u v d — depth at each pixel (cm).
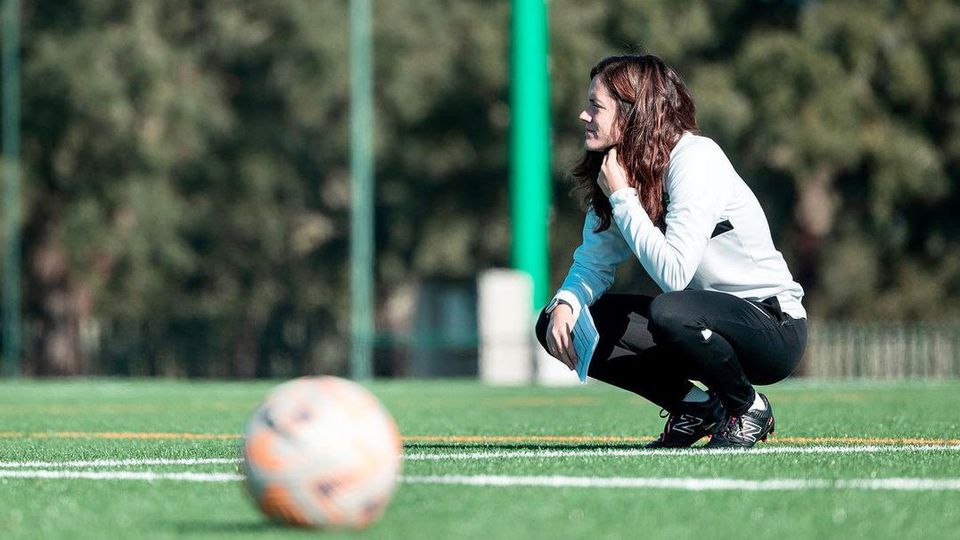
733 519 1112
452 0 10569
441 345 8656
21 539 1072
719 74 9438
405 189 10800
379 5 10569
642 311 1720
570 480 1330
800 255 9894
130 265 10306
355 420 1017
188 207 10831
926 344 7788
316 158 11069
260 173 10762
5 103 9775
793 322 1705
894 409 3170
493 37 10219
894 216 10144
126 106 9912
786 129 9169
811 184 9712
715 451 1662
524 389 5034
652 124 1662
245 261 11188
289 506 1009
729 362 1669
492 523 1088
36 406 3775
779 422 2609
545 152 6159
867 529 1076
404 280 11319
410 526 1070
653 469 1429
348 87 10588
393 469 1027
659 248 1623
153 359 9931
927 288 10100
